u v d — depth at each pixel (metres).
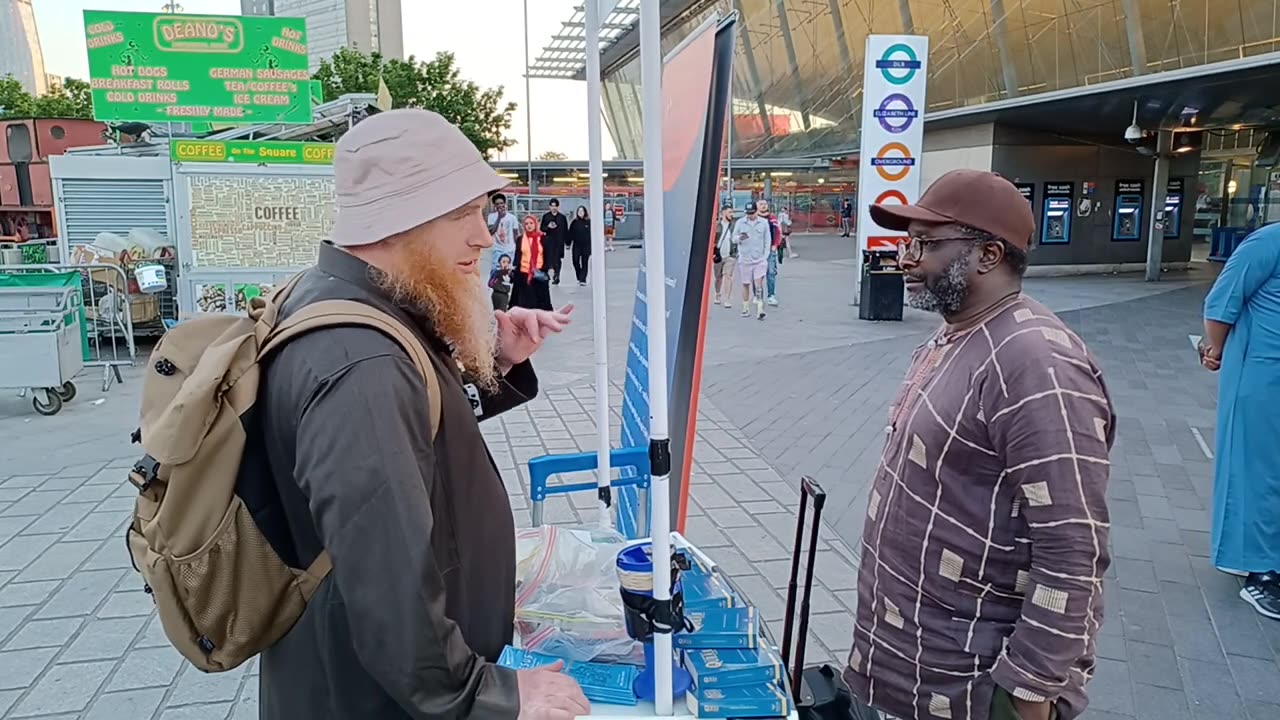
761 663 1.54
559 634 1.72
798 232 40.69
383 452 1.16
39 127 14.70
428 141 1.36
